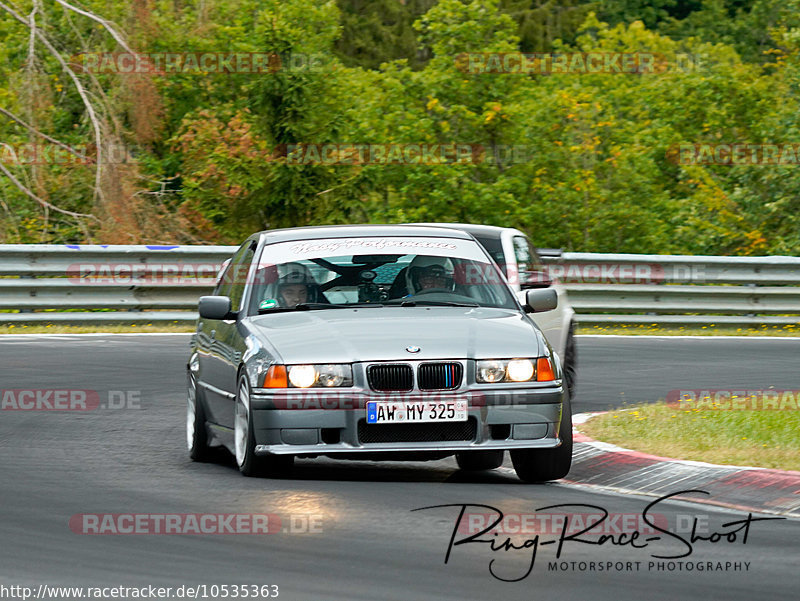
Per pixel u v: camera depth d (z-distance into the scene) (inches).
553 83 4945.9
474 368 1016.9
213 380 1151.6
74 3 3464.6
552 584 717.9
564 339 1588.3
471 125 4188.0
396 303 1127.0
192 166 3848.4
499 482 1071.6
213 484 1024.2
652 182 4525.1
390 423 999.6
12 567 746.8
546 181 4200.3
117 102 3152.1
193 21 4072.3
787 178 3804.1
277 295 1132.5
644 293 2546.8
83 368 1829.5
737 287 2583.7
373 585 707.4
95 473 1086.4
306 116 4003.4
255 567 746.8
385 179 4146.2
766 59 7849.4
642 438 1216.8
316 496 969.5
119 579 719.1
